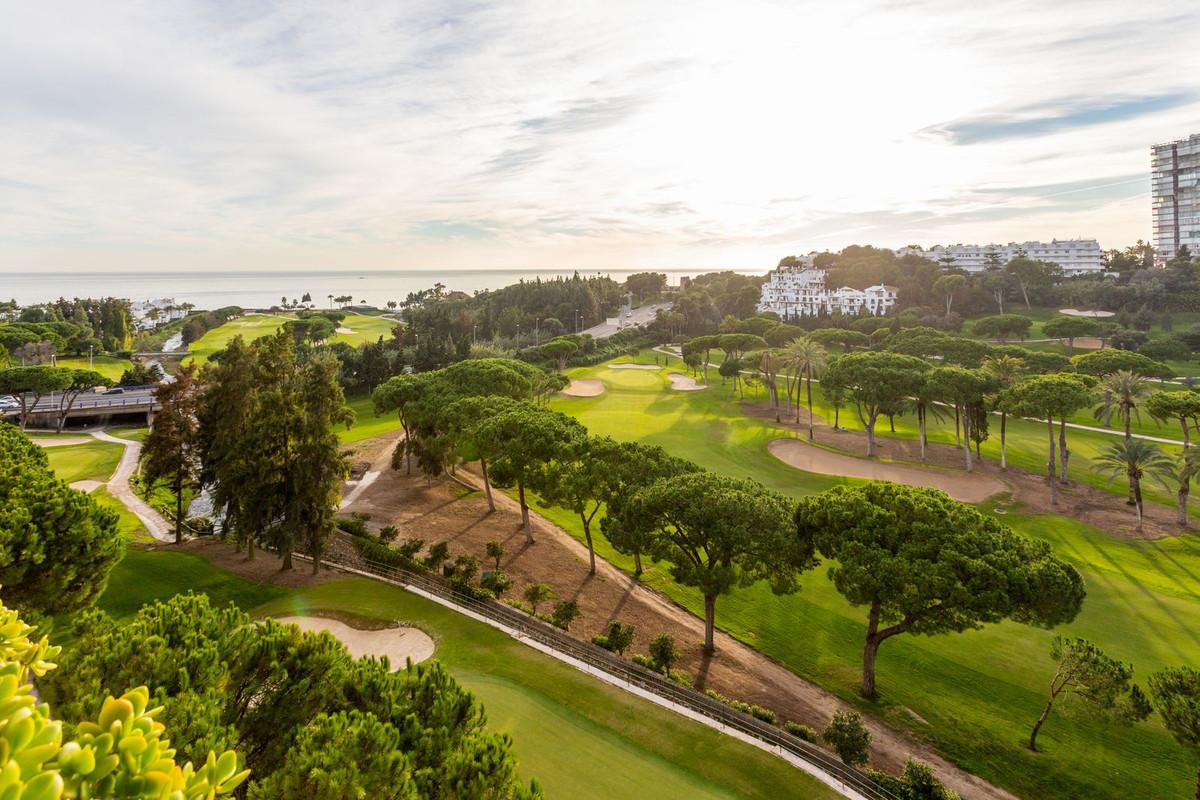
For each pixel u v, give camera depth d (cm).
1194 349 9638
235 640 1282
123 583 2930
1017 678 2564
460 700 1202
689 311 17000
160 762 416
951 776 2058
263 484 3147
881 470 5566
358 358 10606
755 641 2895
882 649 2803
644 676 2342
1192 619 2977
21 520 1777
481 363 5572
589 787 1588
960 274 15712
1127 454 4216
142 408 8119
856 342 10750
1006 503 4694
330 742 980
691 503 2592
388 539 3644
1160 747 2153
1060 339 11206
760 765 1780
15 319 15300
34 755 338
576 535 4131
